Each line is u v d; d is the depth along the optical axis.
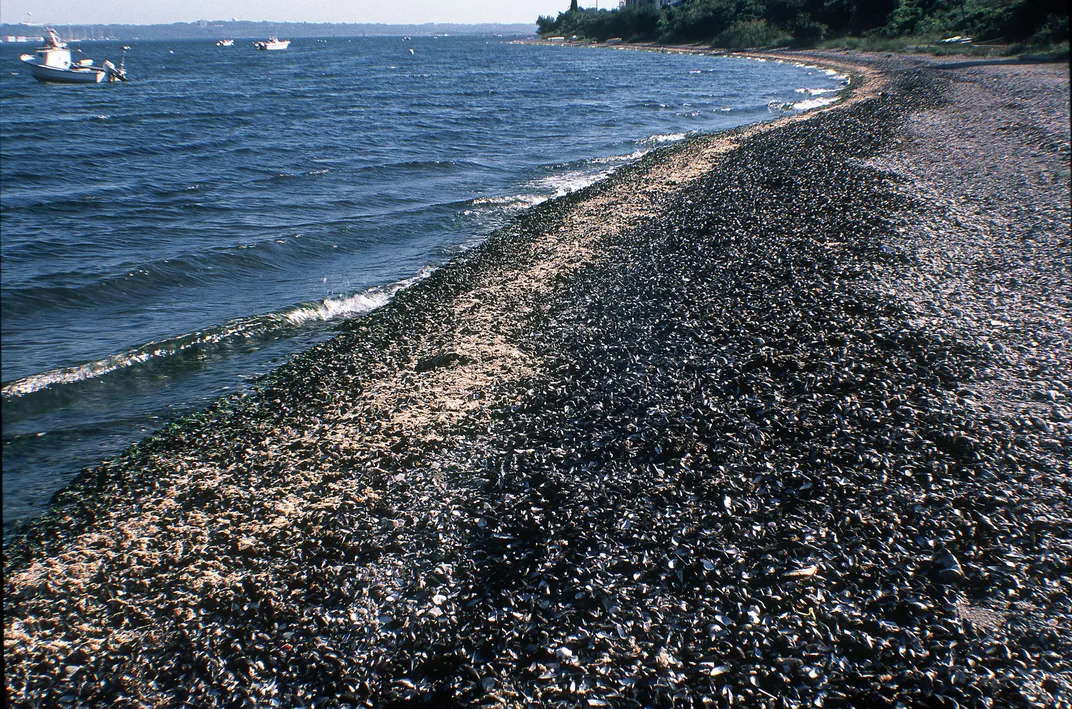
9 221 17.38
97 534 6.53
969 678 4.41
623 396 8.09
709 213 15.96
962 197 15.70
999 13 62.75
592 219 16.73
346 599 5.53
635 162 24.83
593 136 32.78
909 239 12.72
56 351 10.62
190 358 10.33
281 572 5.87
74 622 5.52
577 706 4.48
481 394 8.56
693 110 42.12
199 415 8.65
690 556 5.56
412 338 10.50
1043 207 14.72
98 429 8.51
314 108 46.31
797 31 92.56
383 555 5.95
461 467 7.07
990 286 10.47
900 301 9.93
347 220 17.78
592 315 10.70
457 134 33.56
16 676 5.04
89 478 7.44
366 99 52.81
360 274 14.03
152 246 15.60
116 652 5.23
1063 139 21.75
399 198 20.39
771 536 5.70
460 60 116.69
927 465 6.39
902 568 5.30
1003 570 5.19
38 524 6.74
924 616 4.88
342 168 24.69
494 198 19.75
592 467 6.81
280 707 4.71
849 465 6.48
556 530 6.00
